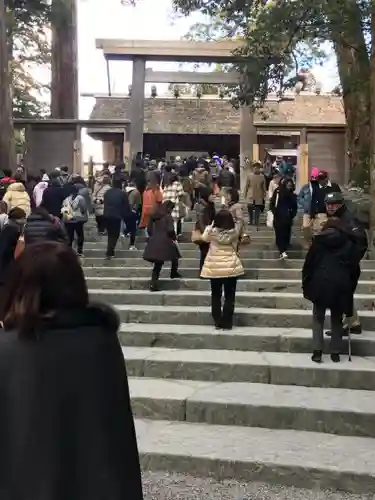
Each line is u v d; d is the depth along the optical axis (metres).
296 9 13.02
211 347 7.12
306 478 4.46
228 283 7.37
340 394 5.75
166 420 5.55
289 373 6.14
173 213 12.45
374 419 5.16
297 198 11.15
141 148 23.42
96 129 22.56
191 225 13.45
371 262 10.20
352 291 6.26
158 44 23.20
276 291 9.10
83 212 11.25
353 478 4.37
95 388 1.92
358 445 4.93
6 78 17.73
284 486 4.48
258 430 5.29
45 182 13.73
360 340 6.75
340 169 18.89
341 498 4.27
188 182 15.16
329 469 4.42
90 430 1.89
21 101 30.78
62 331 1.95
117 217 10.92
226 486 4.47
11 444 1.83
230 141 33.47
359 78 15.89
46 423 1.84
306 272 6.27
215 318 7.49
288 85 15.81
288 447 4.87
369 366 6.14
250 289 9.18
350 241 6.19
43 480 1.81
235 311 7.91
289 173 18.70
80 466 1.86
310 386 6.07
